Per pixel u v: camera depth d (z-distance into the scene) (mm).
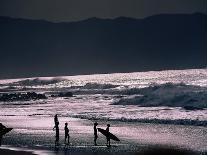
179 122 142875
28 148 97438
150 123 146250
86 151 92875
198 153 84062
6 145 102375
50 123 153875
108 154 88562
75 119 167000
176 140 106375
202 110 170250
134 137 114250
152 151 85500
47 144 103688
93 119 165000
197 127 132125
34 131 130000
